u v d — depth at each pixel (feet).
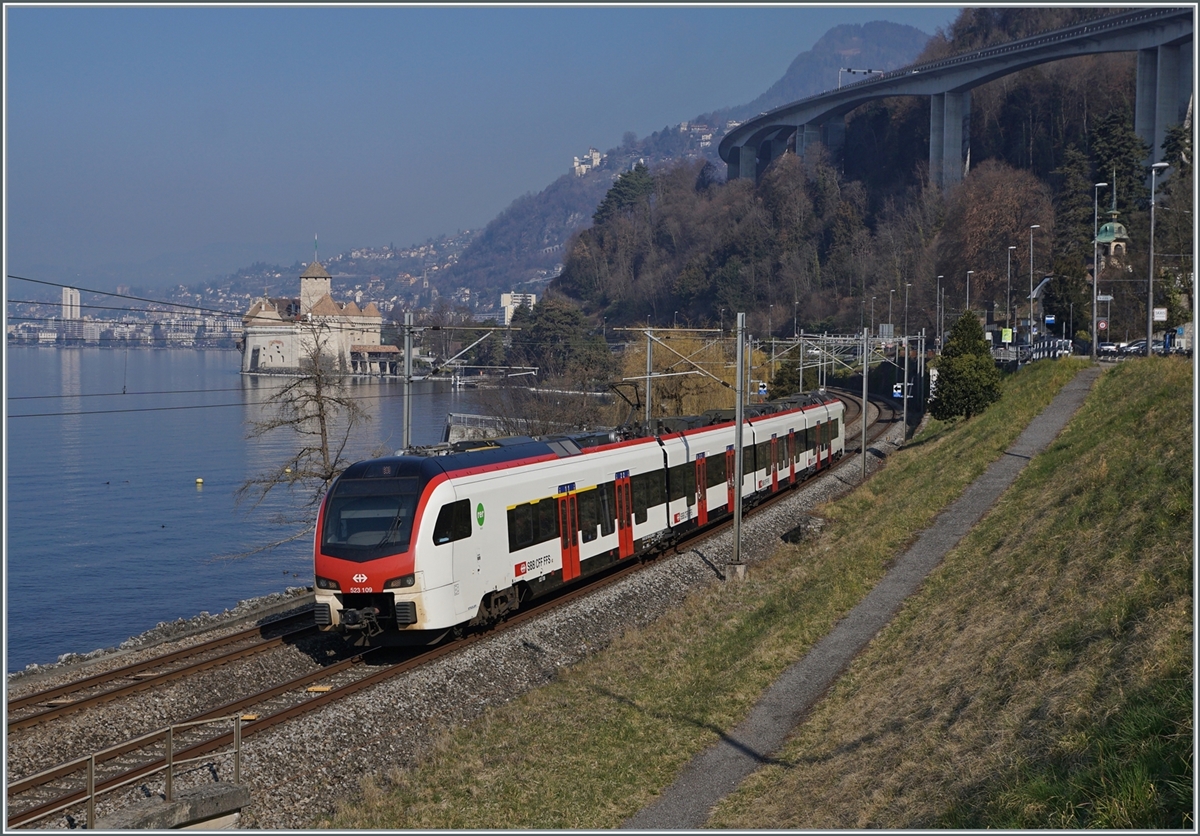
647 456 107.04
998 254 414.21
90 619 162.30
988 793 43.27
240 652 73.97
